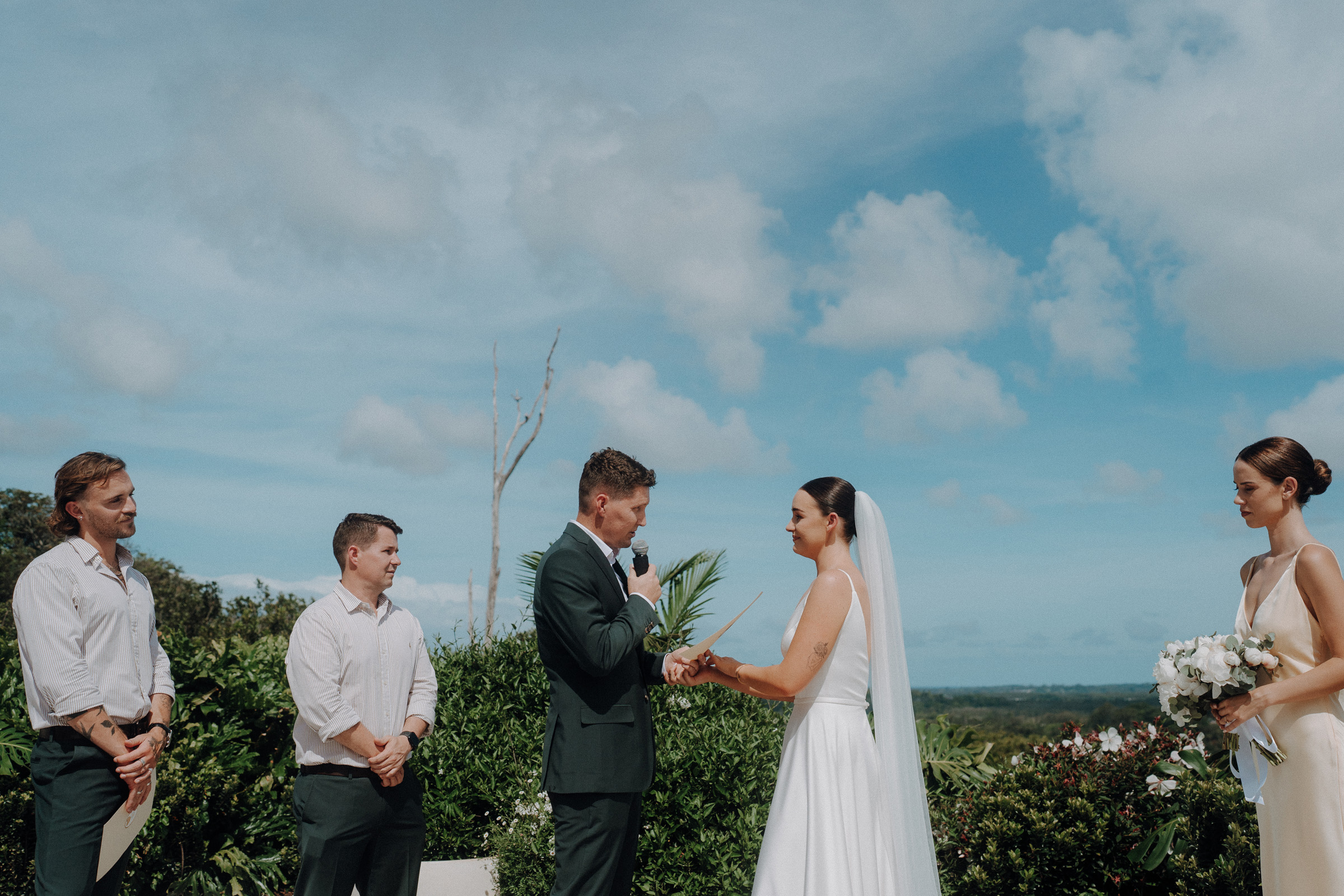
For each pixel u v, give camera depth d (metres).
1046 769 5.79
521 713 6.74
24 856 5.75
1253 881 4.85
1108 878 5.24
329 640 4.03
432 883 5.73
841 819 3.65
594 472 3.91
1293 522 3.79
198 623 30.14
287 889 6.51
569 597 3.64
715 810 5.57
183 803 6.05
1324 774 3.51
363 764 4.00
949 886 5.83
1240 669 3.59
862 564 4.03
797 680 3.74
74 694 3.54
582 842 3.66
